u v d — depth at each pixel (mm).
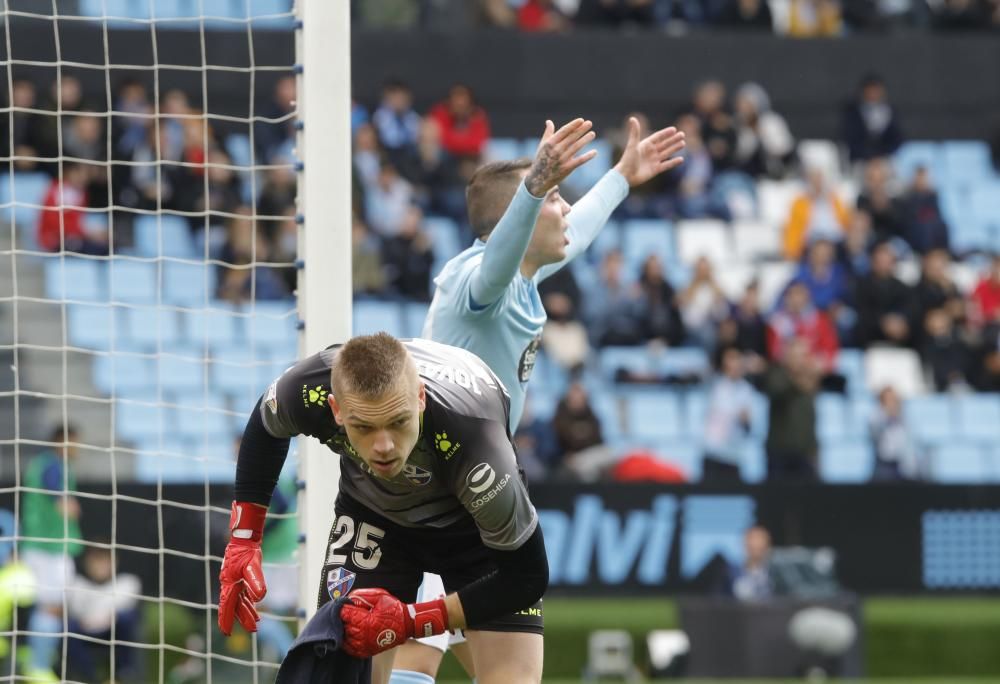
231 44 52188
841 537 44062
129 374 47750
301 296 17734
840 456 50469
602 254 55531
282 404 13844
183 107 47656
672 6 62688
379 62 59750
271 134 50250
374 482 14609
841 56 62719
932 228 56125
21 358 47406
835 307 52438
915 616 42750
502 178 16906
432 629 13375
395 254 49562
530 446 44500
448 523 14891
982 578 44562
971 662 42656
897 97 63219
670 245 56000
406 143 52812
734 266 55875
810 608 39312
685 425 49656
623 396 49562
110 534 33812
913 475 47500
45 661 31781
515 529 13266
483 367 14070
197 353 48062
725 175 57219
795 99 62406
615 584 42938
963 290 58219
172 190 47219
